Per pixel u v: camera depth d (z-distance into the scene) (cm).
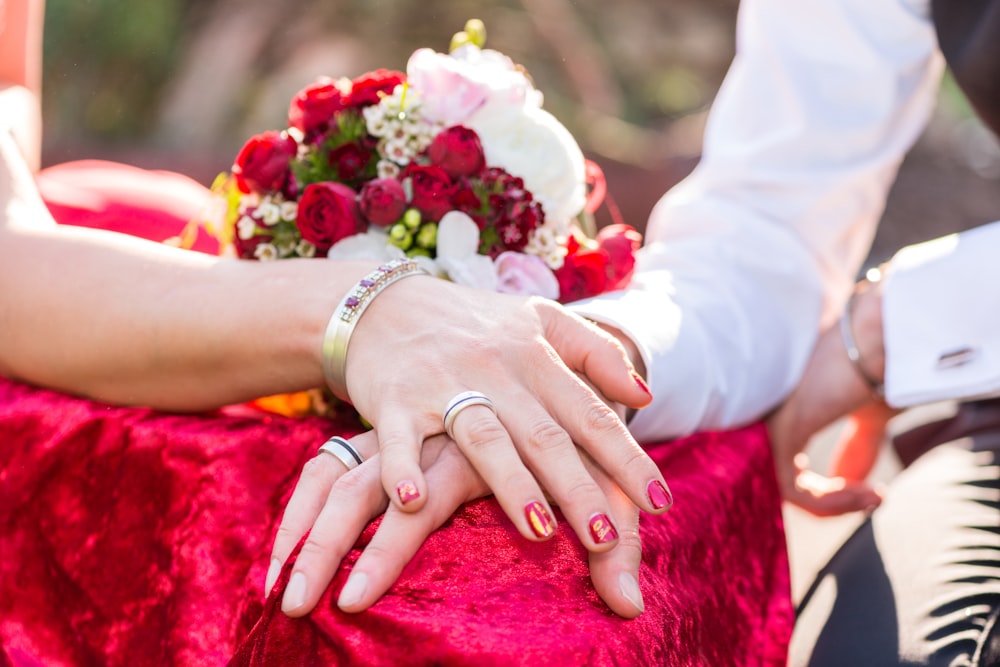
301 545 65
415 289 71
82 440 73
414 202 76
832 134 99
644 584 68
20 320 75
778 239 97
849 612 87
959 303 92
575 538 67
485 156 78
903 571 88
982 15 92
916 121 104
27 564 73
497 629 62
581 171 81
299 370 72
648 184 385
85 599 72
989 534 89
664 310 84
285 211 77
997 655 80
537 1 446
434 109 78
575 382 69
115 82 406
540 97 82
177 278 74
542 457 67
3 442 74
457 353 69
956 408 105
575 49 457
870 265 372
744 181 100
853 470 113
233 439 72
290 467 71
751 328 91
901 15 99
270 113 409
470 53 83
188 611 69
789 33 101
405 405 67
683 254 94
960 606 84
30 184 83
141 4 400
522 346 69
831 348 99
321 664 63
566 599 64
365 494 65
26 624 73
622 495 68
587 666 62
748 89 103
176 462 71
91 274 75
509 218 77
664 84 517
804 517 204
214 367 72
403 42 423
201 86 408
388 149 77
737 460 85
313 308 71
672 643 67
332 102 79
